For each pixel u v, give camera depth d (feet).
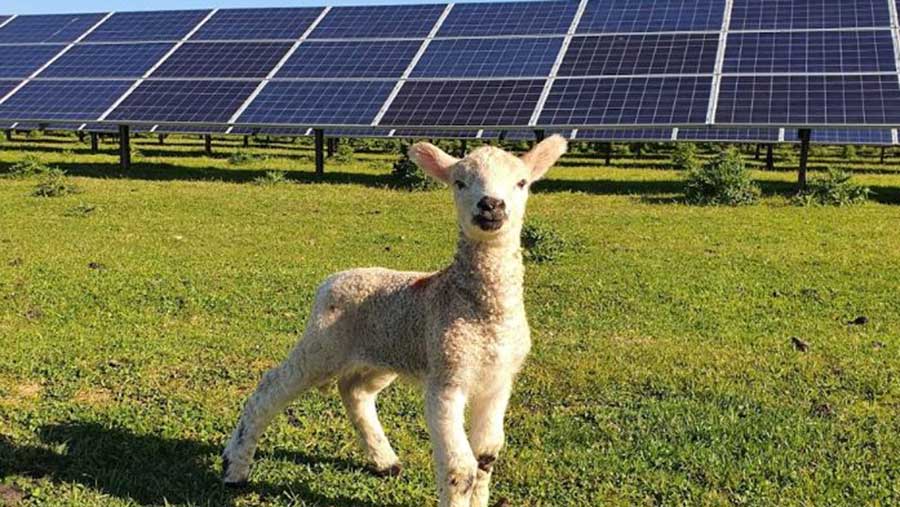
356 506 15.10
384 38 78.33
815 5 69.72
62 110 72.33
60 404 19.25
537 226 40.01
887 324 27.27
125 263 35.32
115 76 77.66
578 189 65.46
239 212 50.72
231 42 82.23
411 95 67.92
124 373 21.66
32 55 85.30
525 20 77.51
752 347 24.62
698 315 28.19
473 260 12.89
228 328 26.23
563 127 61.05
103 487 15.30
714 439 17.84
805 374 22.15
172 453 16.90
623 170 89.56
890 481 16.06
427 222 47.80
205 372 22.00
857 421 19.04
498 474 16.39
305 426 18.44
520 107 63.87
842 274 34.55
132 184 64.28
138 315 27.43
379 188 63.93
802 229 45.78
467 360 12.84
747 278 33.71
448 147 118.01
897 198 61.05
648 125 58.80
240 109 68.95
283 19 85.97
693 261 36.96
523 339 13.47
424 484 16.05
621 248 40.14
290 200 56.18
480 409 13.74
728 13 71.56
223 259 36.81
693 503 15.20
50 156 95.30
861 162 111.65
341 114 66.64
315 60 76.13
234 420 18.72
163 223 46.26
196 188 62.44
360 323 14.44
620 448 17.48
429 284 13.78
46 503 14.53
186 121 68.33
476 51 73.31
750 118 56.85
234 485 15.43
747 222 48.21
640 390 21.12
